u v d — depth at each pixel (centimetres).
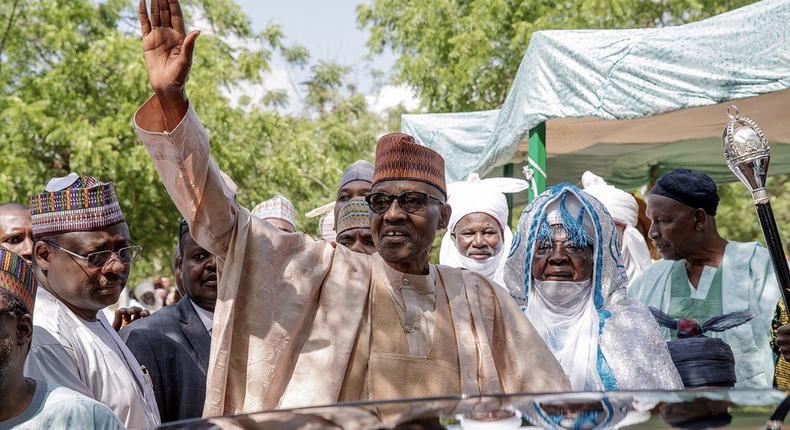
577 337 376
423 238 310
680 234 476
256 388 294
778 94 599
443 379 303
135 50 1500
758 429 147
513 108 606
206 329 422
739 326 460
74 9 1559
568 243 379
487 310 321
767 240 298
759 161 299
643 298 499
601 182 612
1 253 272
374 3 1836
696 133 723
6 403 266
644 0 1545
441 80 1686
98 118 1524
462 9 1770
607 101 516
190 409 402
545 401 165
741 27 456
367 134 2347
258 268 301
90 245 333
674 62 484
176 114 282
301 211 1811
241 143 1659
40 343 309
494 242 507
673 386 363
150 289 887
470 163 776
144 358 404
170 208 1541
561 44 544
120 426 278
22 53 1548
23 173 1431
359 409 167
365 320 306
